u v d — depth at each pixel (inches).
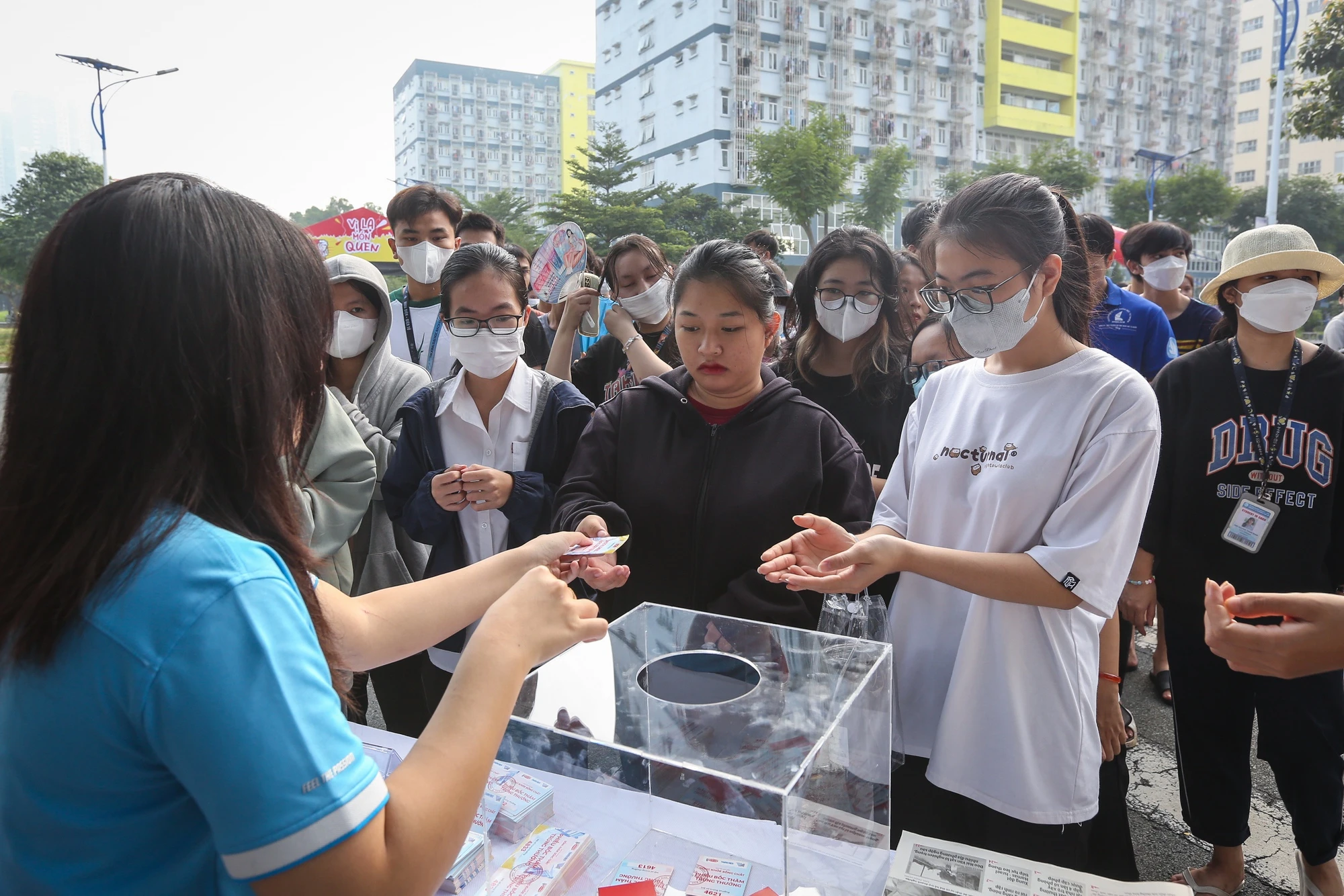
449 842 23.9
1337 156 2267.5
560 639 29.5
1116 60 2338.8
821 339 93.7
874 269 86.7
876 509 66.0
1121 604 83.4
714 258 64.9
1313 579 72.0
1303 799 71.1
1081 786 54.2
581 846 38.5
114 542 21.7
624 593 68.9
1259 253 71.8
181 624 21.1
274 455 25.1
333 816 21.3
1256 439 73.4
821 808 35.4
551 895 36.3
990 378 58.0
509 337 78.3
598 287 117.0
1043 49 2174.0
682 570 66.7
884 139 1948.8
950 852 43.5
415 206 114.7
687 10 1882.4
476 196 3567.9
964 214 52.6
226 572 22.0
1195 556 75.7
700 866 35.5
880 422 90.4
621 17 2192.4
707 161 1863.9
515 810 40.4
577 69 3693.4
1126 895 40.2
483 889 37.0
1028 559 50.9
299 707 21.8
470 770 24.9
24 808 22.5
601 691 42.3
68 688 21.4
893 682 60.9
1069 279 54.7
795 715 37.9
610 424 72.4
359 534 85.4
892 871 42.2
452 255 80.3
